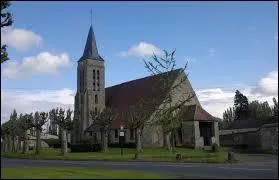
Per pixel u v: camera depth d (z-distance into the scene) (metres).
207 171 24.89
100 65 87.00
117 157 47.97
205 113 69.12
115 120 77.19
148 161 40.84
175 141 68.56
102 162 39.91
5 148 92.44
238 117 122.38
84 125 84.31
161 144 69.38
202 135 69.00
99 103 85.44
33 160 48.75
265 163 35.16
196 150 60.44
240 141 68.19
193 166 30.56
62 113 69.88
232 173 23.20
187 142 67.38
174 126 55.56
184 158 43.62
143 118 57.59
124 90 85.00
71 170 24.36
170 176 20.80
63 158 50.28
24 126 70.81
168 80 61.81
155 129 69.12
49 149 75.81
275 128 53.34
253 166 30.06
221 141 72.75
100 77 86.62
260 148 57.62
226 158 41.94
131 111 67.06
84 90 85.69
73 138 87.25
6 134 89.50
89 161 42.94
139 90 79.69
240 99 123.44
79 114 86.81
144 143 68.56
